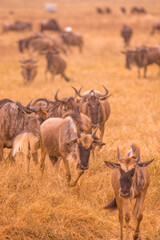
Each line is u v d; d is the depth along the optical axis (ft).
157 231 89.40
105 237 87.86
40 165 114.73
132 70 371.76
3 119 116.57
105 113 159.43
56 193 99.76
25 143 116.98
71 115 114.11
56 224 88.89
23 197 95.96
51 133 108.88
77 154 96.73
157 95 256.52
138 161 81.92
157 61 338.54
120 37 611.88
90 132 131.54
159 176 111.96
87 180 110.11
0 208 90.38
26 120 117.91
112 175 86.99
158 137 157.07
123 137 156.87
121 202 85.56
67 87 264.52
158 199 104.53
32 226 85.97
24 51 529.04
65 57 490.90
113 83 292.81
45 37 485.56
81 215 91.81
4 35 653.30
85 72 362.12
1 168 111.34
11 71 386.52
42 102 132.98
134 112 209.36
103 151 132.87
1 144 118.52
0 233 82.99
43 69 417.90
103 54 514.27
